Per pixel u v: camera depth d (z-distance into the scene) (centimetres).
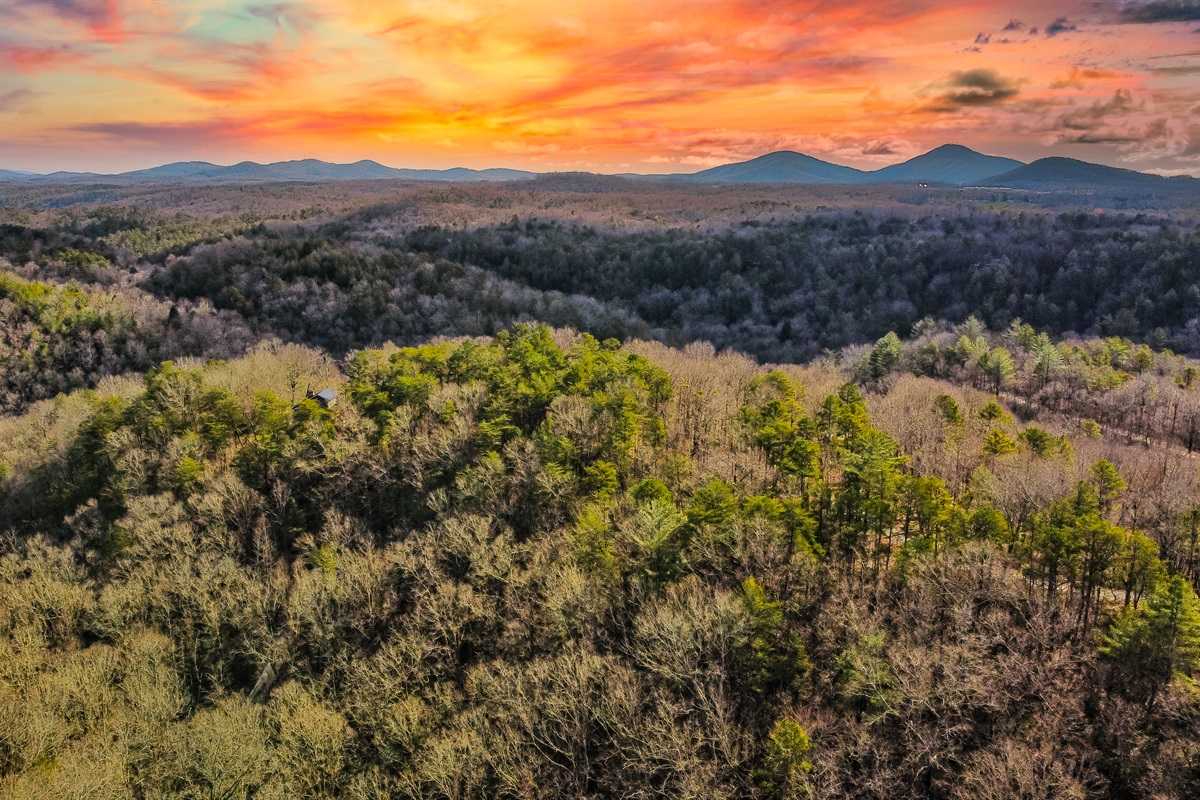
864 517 5053
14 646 5294
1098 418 10081
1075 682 3888
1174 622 3659
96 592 5969
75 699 4741
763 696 4116
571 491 6012
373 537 6388
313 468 6806
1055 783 3347
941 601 4384
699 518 5028
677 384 8794
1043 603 4281
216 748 4188
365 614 5369
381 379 8662
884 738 3816
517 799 3938
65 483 7425
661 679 4262
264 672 5247
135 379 11188
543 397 7506
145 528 6200
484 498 6159
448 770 3956
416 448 6856
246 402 8444
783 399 7669
